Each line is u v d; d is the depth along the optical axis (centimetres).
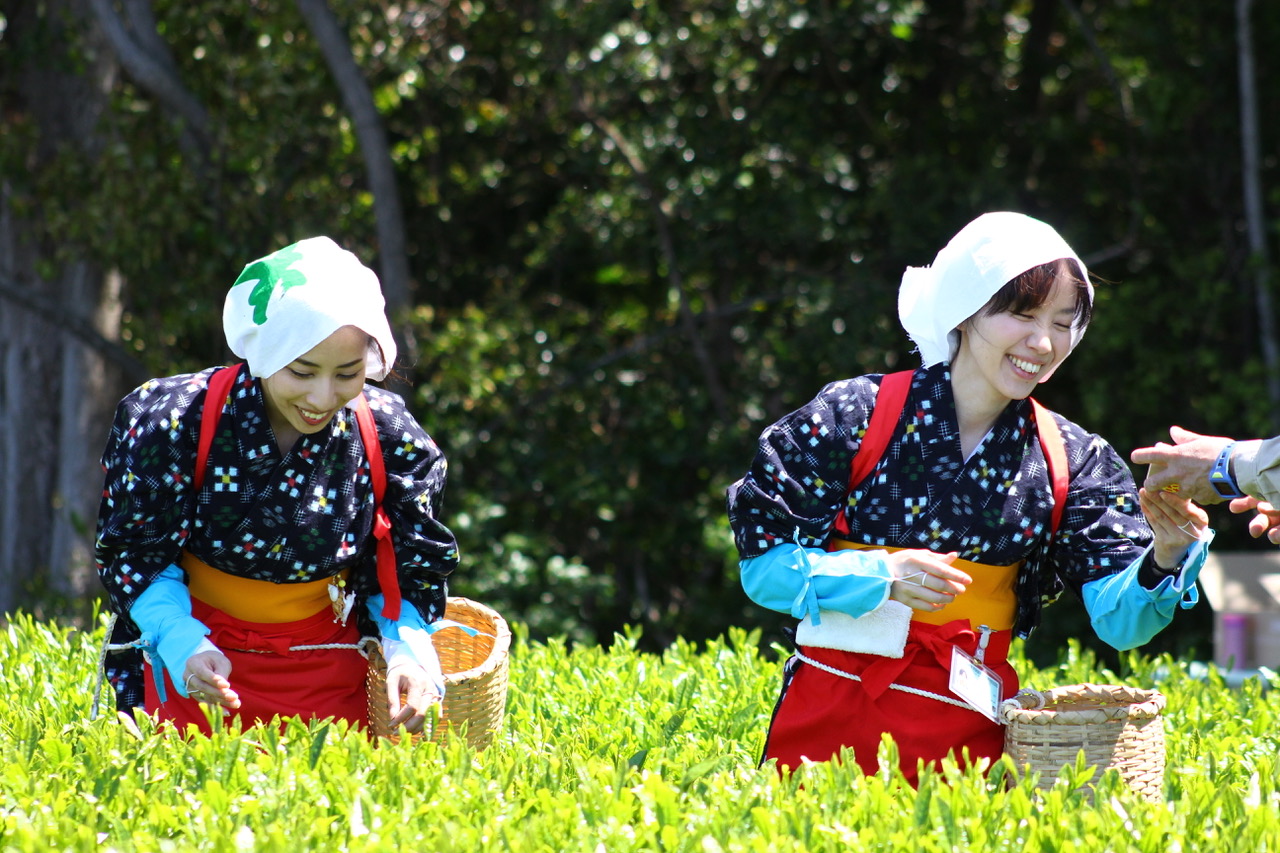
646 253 1981
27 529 2023
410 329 1727
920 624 535
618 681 805
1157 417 1859
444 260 2098
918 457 532
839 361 1834
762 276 2002
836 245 1962
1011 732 525
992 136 1938
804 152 1897
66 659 809
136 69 1716
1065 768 502
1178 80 1825
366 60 1853
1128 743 520
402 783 502
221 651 573
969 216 1841
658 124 1897
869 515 535
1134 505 547
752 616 1902
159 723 589
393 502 590
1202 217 1944
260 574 575
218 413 558
